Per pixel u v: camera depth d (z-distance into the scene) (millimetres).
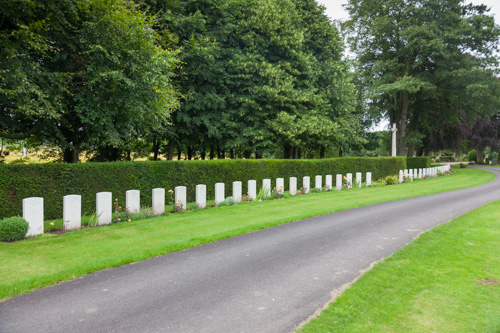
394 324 3740
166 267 5812
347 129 28844
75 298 4527
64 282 5113
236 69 21750
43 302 4398
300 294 4648
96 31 11047
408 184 21812
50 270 5531
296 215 10477
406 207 12141
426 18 32844
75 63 12461
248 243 7379
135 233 8180
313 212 11000
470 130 44656
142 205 13344
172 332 3621
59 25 10477
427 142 44156
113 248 6848
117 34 11438
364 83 37281
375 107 37219
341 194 16406
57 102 11094
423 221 9578
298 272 5535
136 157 28734
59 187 10953
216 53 20797
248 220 9750
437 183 22266
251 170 17656
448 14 31672
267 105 22594
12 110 10930
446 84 34688
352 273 5484
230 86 22984
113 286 4953
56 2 9867
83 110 12469
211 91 21797
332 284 5020
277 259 6246
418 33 31406
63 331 3654
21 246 6973
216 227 8805
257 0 22688
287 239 7707
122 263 5984
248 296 4590
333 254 6527
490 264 5703
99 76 11172
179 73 19109
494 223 8898
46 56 10484
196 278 5273
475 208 11602
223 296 4590
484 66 31797
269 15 21547
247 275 5406
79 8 10547
